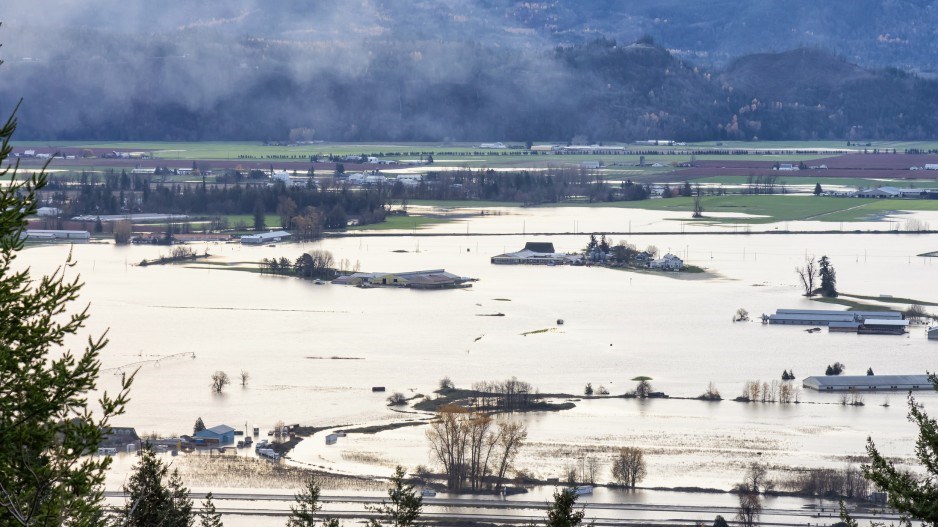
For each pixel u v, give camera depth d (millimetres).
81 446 60000
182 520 107000
